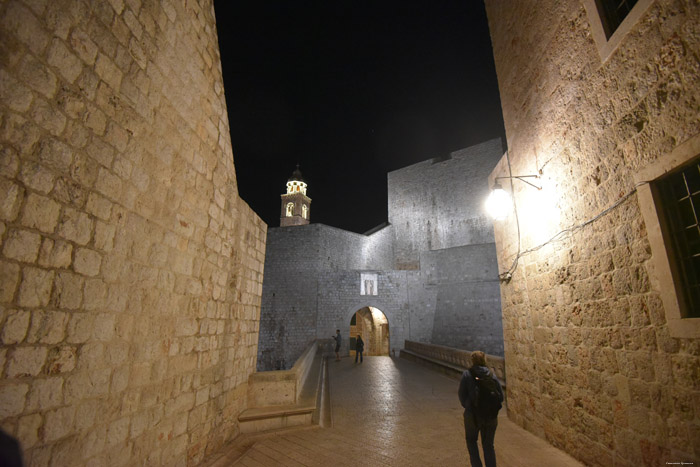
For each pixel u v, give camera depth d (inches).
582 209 158.7
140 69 128.0
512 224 246.2
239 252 229.3
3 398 75.8
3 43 78.5
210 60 189.8
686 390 105.3
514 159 238.1
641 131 121.4
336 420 253.4
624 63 128.6
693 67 100.7
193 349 163.0
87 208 101.7
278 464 168.4
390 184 1360.7
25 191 82.9
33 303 84.0
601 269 145.8
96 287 104.4
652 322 118.8
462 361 451.5
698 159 102.1
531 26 205.6
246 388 237.0
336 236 1047.6
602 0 144.8
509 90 242.7
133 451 118.7
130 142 121.4
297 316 917.8
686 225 110.5
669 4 107.9
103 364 106.3
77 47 99.2
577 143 160.9
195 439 162.1
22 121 82.7
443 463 170.4
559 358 180.9
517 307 236.7
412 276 957.2
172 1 151.6
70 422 93.6
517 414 233.0
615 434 137.7
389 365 633.0
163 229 141.1
